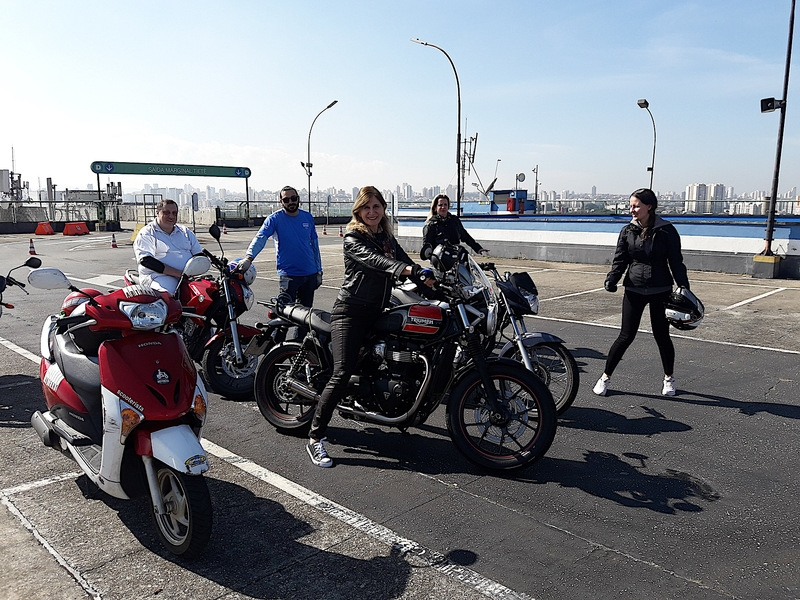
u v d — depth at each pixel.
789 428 5.37
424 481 4.43
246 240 28.50
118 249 24.47
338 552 3.51
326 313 5.13
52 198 44.16
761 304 11.05
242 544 3.59
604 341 8.48
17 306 11.14
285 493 4.23
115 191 48.25
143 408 3.41
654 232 5.83
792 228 14.42
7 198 45.44
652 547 3.58
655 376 6.87
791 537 3.68
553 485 4.36
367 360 4.69
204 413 3.64
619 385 6.56
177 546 3.39
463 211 36.28
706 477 4.47
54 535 3.67
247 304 6.40
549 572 3.33
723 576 3.30
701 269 15.88
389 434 5.31
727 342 8.36
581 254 18.16
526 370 4.44
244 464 4.71
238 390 6.23
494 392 4.43
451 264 4.45
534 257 19.17
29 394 6.23
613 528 3.79
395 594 3.13
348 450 4.98
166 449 3.29
